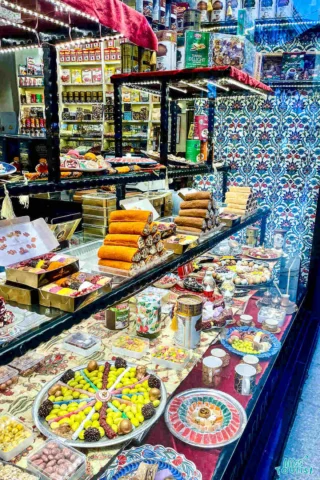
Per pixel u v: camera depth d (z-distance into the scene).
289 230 3.46
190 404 1.51
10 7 1.20
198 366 1.66
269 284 2.60
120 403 1.32
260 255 3.04
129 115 4.82
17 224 1.30
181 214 2.20
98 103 5.04
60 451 1.10
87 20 1.28
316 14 2.90
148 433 1.36
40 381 1.43
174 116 2.90
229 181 3.59
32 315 1.11
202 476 1.22
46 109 1.27
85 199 2.16
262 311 2.33
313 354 2.90
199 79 2.05
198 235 2.10
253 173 3.49
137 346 1.68
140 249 1.50
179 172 2.21
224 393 1.59
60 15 1.25
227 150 3.54
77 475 1.05
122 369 1.50
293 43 3.10
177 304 1.74
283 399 2.18
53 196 2.23
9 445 1.11
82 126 5.12
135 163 1.97
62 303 1.13
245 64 2.25
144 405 1.30
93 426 1.20
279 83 3.16
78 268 1.31
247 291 2.52
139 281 1.46
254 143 3.42
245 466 1.56
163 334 1.86
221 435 1.38
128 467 1.21
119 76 2.17
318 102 3.12
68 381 1.40
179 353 1.67
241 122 3.43
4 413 1.26
